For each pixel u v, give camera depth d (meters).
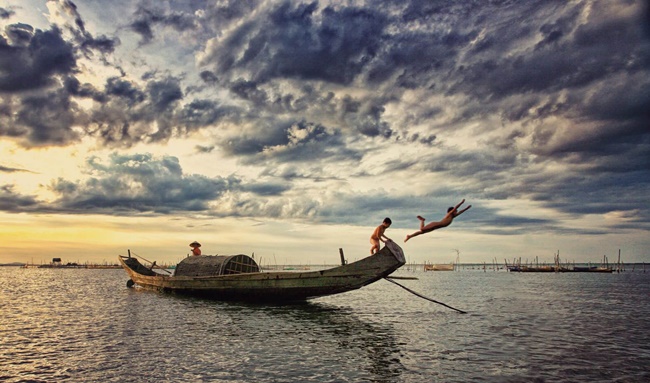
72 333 17.70
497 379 11.04
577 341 16.14
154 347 14.84
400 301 32.59
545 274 110.75
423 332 17.98
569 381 10.92
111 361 12.92
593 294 41.00
